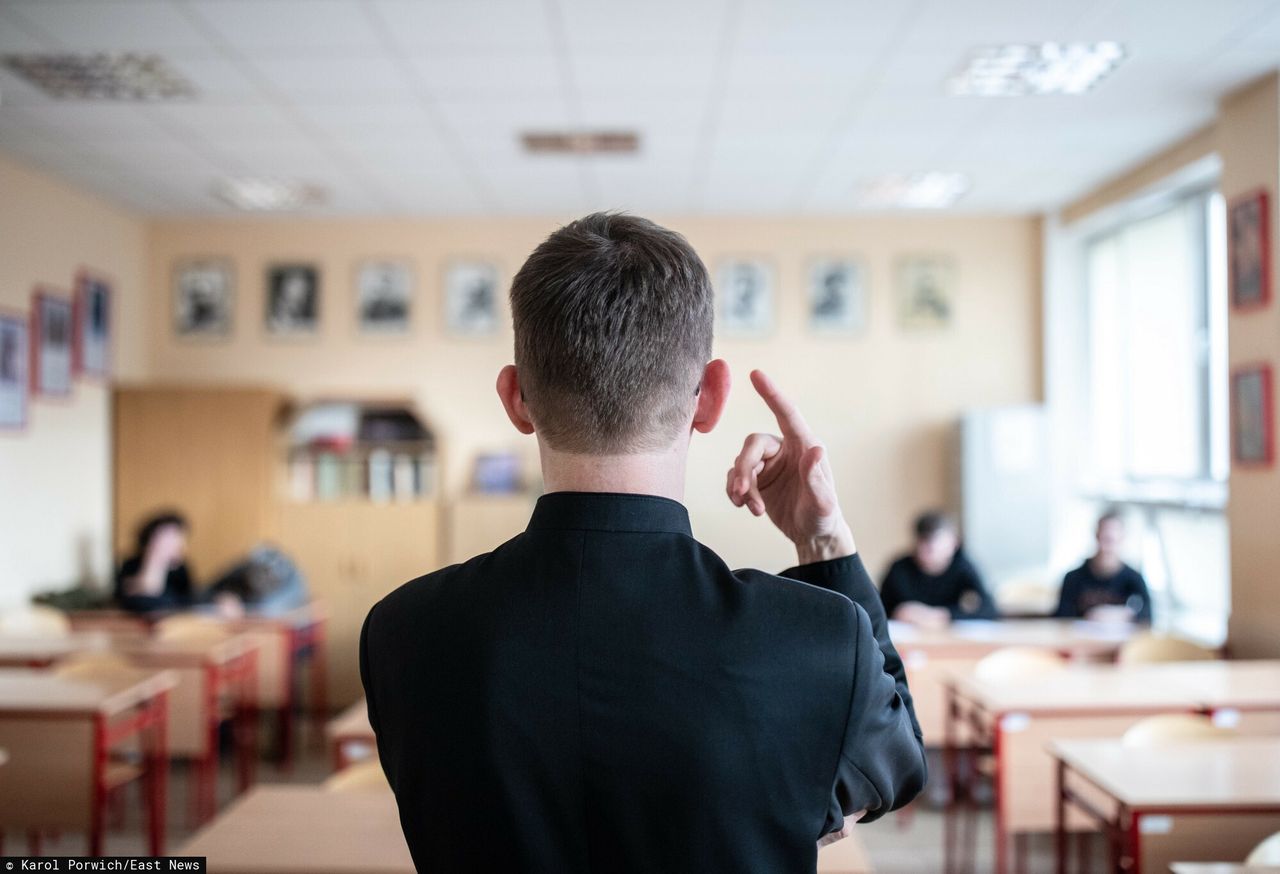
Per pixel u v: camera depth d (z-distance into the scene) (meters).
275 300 7.70
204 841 2.40
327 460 7.38
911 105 5.25
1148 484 6.69
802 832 0.74
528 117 5.41
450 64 4.66
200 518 7.17
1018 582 6.73
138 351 7.58
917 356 7.64
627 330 0.80
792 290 7.64
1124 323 7.06
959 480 7.27
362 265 7.71
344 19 4.16
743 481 0.90
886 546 7.57
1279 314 4.85
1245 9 4.14
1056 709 3.80
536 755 0.74
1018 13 4.15
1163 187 6.18
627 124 5.53
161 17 4.15
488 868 0.74
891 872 4.36
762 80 4.89
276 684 5.89
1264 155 4.95
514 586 0.79
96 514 7.00
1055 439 7.51
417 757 0.78
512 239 7.70
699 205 7.33
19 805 3.72
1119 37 4.42
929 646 5.11
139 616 5.95
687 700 0.74
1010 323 7.64
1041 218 7.62
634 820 0.73
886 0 4.01
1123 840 2.74
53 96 5.08
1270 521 4.91
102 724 3.73
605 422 0.81
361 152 6.03
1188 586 6.16
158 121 5.45
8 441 6.00
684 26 4.24
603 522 0.80
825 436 7.61
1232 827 2.64
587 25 4.23
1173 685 4.14
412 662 0.79
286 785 5.54
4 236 6.03
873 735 0.78
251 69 4.71
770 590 0.78
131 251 7.50
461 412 7.66
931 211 7.52
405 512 7.23
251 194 7.00
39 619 5.59
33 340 6.27
